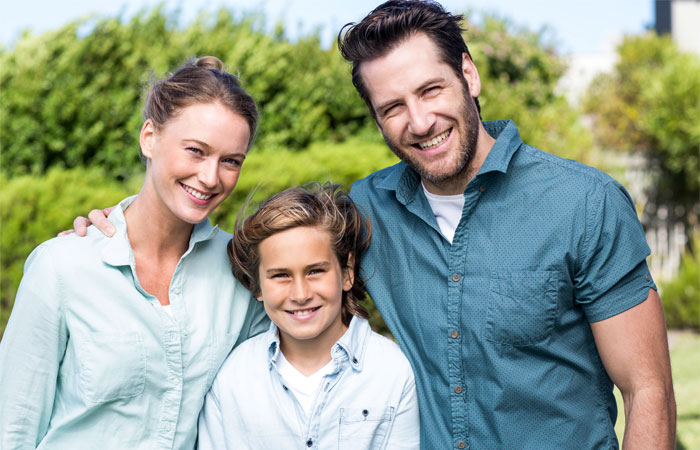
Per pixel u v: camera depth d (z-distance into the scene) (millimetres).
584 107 12797
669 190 11664
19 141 5723
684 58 11523
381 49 1877
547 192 1873
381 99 1908
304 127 5969
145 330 1897
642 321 1812
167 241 1989
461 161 1902
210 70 1924
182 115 1835
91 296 1870
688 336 7328
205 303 2025
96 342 1858
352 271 2197
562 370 1883
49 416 1909
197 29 6117
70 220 4797
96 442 1886
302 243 2045
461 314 1920
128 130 5859
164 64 5898
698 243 9031
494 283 1880
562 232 1840
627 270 1805
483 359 1897
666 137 11172
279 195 2143
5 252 4785
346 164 4680
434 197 2016
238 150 1895
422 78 1851
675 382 5406
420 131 1857
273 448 2076
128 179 5703
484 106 6695
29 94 5703
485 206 1919
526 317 1847
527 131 6973
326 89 6070
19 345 1844
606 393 1947
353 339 2131
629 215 1841
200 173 1842
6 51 5938
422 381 2029
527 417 1886
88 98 5820
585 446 1899
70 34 5883
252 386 2088
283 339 2182
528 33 8969
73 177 5219
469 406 1936
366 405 2096
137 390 1890
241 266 2094
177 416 1945
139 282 1936
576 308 1896
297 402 2078
